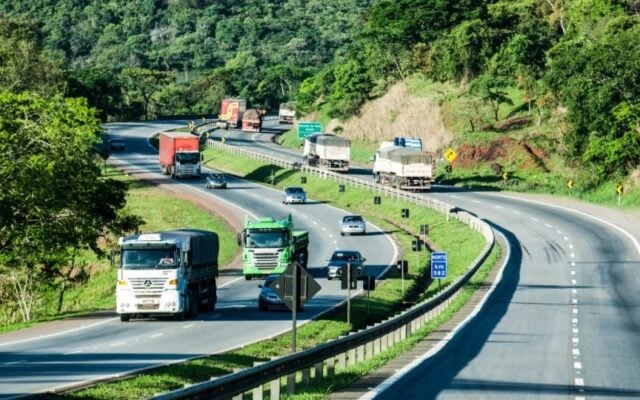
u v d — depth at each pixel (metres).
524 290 130.88
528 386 57.88
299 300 64.94
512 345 80.12
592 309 112.31
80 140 136.38
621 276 145.62
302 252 161.62
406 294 141.62
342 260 154.62
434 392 54.75
